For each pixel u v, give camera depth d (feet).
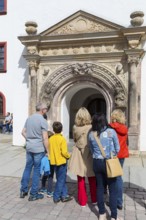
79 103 51.96
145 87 36.60
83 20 38.32
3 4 69.46
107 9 39.01
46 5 41.70
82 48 38.58
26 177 18.76
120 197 16.65
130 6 37.93
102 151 14.51
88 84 39.11
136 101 35.55
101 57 37.52
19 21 42.98
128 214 16.11
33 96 39.88
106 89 37.78
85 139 16.81
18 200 18.28
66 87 39.91
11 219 15.16
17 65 43.01
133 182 23.17
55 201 17.78
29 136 18.51
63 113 42.09
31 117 18.71
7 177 24.58
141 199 18.81
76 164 16.96
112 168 14.05
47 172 18.17
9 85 70.64
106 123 15.03
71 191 20.49
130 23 37.86
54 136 17.97
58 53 39.68
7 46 69.77
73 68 38.45
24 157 34.19
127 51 35.04
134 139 35.06
